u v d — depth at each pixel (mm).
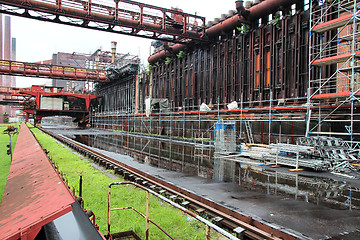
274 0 23141
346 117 16031
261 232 5715
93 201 7863
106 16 27047
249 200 8289
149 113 40969
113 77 59531
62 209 2654
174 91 39688
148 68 49094
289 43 22438
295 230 5879
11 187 4695
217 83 30453
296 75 21688
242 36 27078
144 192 9047
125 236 5688
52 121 128375
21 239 2389
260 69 24922
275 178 11680
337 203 8023
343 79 17906
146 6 28562
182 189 9125
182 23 31031
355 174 12297
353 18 14141
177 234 5742
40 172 4910
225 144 19938
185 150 22688
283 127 20188
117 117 59031
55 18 26516
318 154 13867
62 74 55312
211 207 7465
